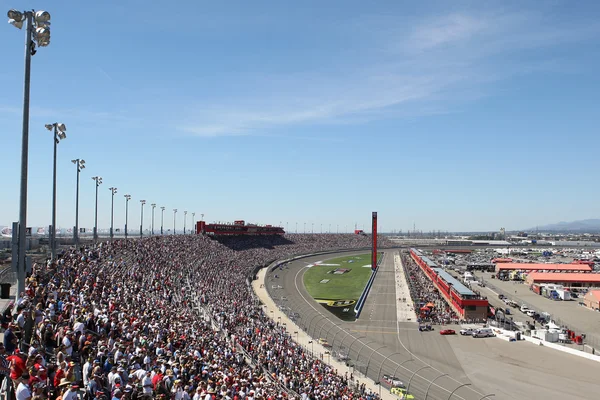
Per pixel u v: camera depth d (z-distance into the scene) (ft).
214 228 582.76
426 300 370.12
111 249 262.47
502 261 646.74
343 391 150.41
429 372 194.59
